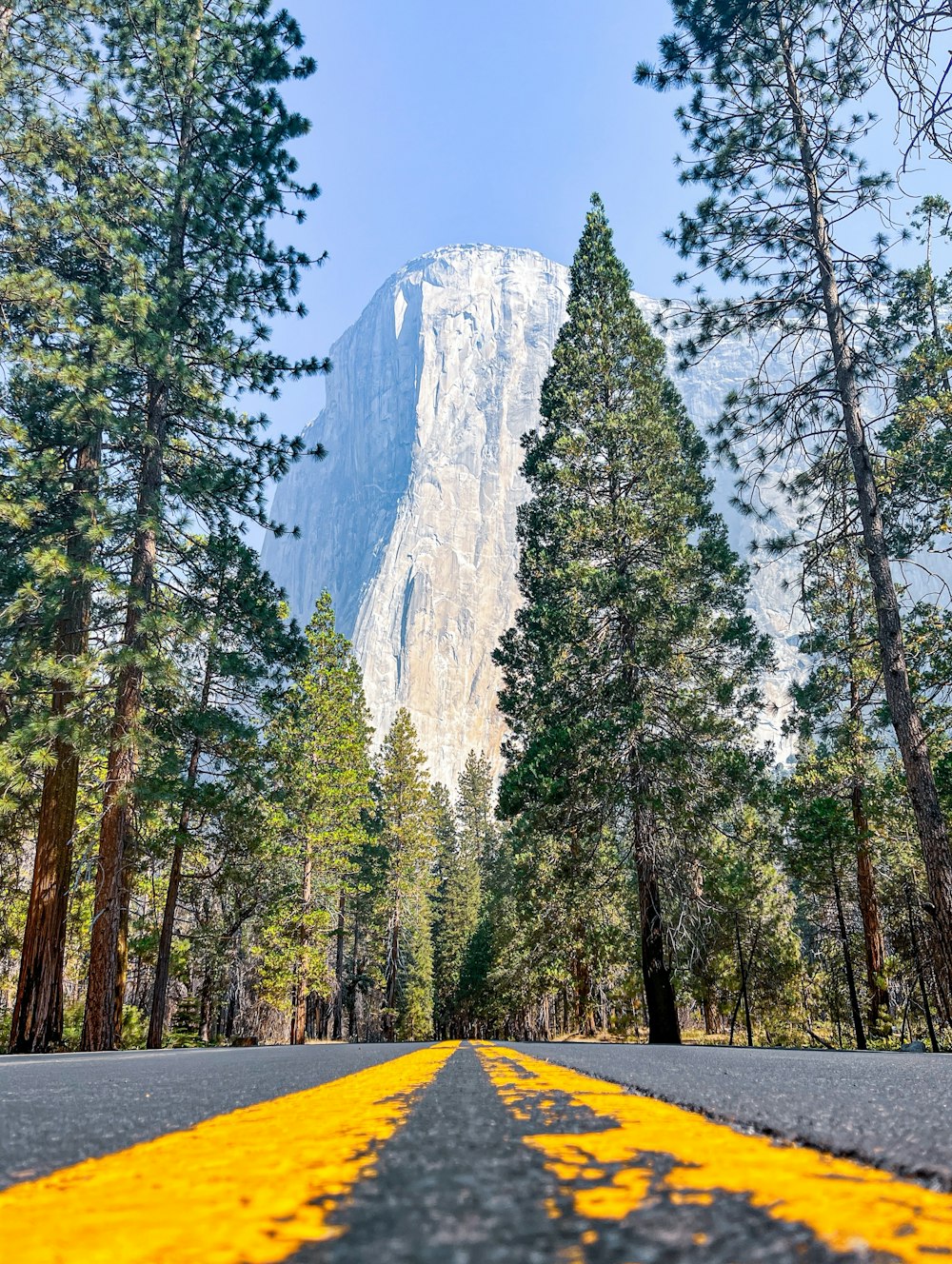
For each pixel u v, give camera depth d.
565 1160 0.89
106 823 11.09
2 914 15.54
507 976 35.62
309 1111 1.50
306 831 24.89
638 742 13.95
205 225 12.84
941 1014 20.89
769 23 9.85
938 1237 0.52
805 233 10.73
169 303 12.59
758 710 17.95
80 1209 0.64
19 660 11.83
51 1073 3.38
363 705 32.09
